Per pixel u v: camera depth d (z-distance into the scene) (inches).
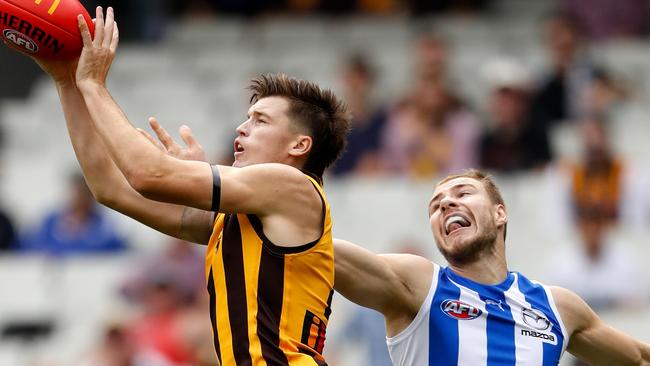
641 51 1562.5
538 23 1700.3
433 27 1675.7
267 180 503.5
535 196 1187.9
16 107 1556.3
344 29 1690.5
